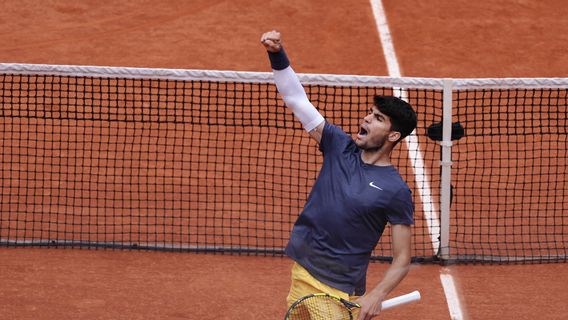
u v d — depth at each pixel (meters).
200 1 58.69
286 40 53.47
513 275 31.94
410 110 20.48
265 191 37.44
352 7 57.31
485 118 43.34
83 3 58.12
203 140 41.22
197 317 28.53
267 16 56.53
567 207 36.81
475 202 36.84
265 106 43.62
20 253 32.56
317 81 32.31
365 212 20.30
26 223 34.59
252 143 41.03
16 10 57.06
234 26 55.34
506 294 30.58
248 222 35.19
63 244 33.19
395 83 32.28
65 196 36.69
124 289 30.23
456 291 30.64
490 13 57.09
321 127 21.44
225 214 35.72
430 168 39.34
